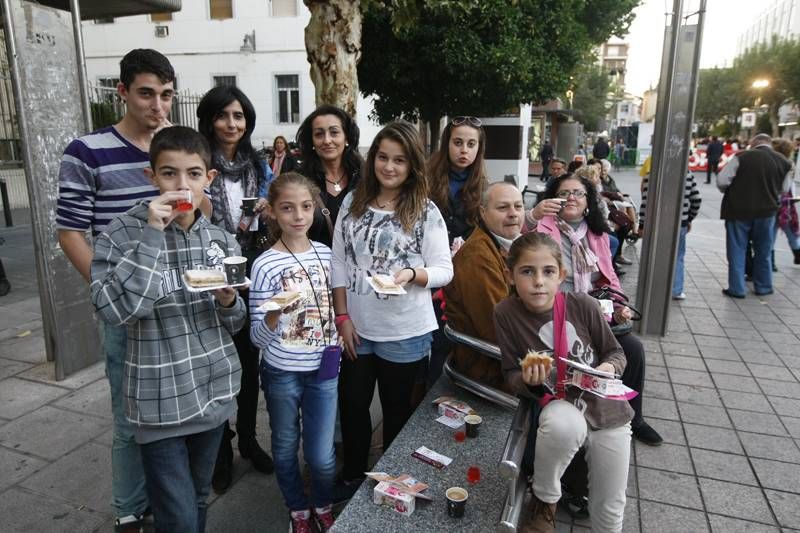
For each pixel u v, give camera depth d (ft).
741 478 9.86
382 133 8.02
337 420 10.34
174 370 6.13
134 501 7.73
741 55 168.35
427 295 8.44
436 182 11.05
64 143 13.05
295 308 7.53
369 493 7.00
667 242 16.44
